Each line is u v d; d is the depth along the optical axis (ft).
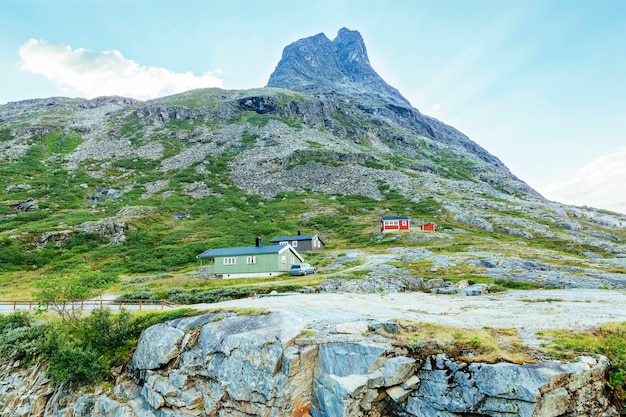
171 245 264.31
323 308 94.17
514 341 67.46
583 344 65.31
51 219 308.40
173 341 81.41
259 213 353.10
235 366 71.15
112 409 77.15
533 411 55.16
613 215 403.34
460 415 60.34
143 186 428.97
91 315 96.43
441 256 203.82
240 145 569.64
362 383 63.57
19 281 197.88
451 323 75.77
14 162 463.01
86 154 521.24
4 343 94.68
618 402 59.36
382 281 153.79
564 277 157.28
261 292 144.36
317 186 443.73
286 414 65.98
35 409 82.38
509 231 295.89
